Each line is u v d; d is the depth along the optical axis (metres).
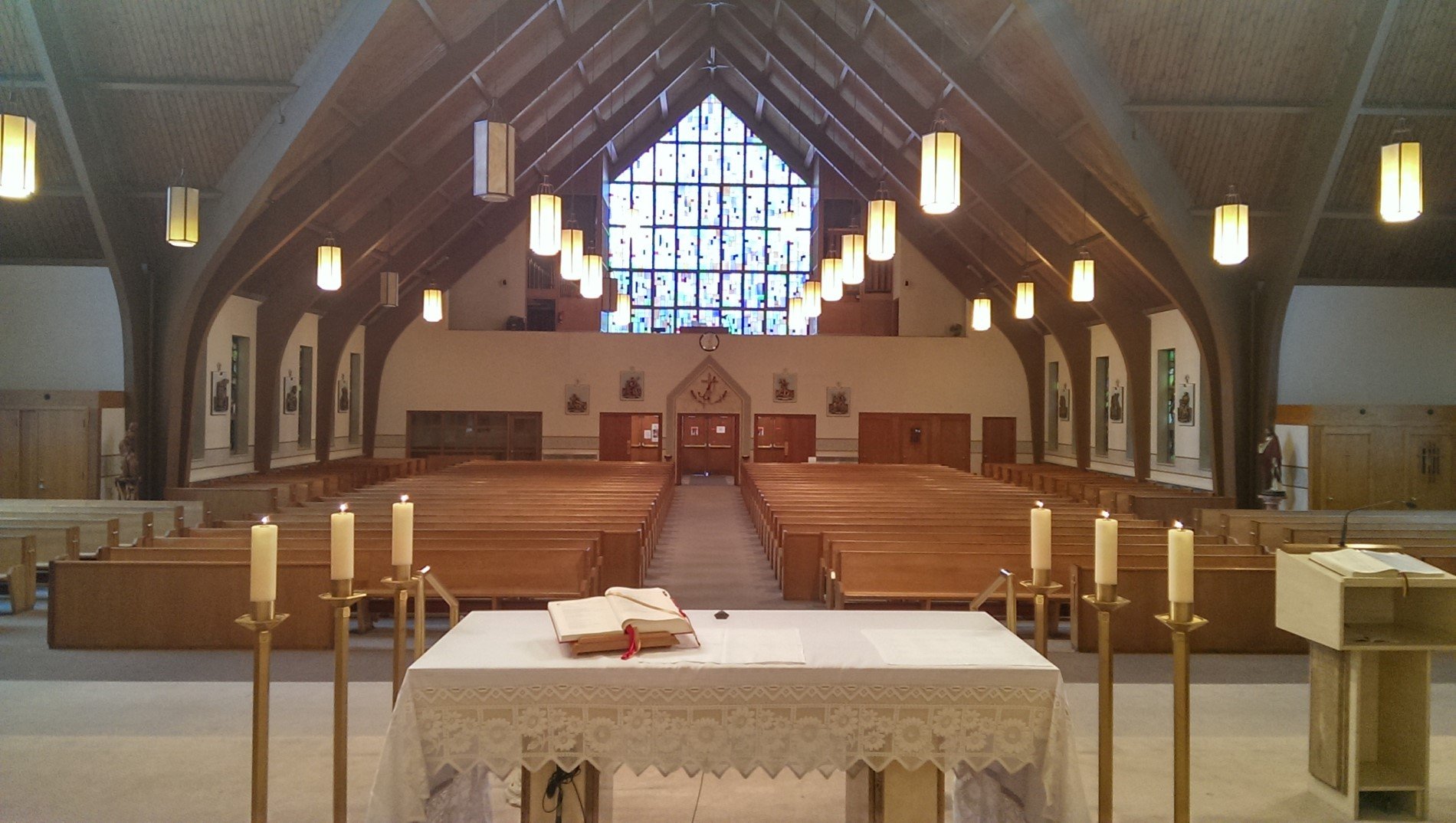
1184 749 3.44
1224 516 10.97
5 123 7.42
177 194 10.41
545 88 14.85
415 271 19.83
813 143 22.23
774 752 3.35
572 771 3.38
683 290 25.08
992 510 11.75
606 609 3.76
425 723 3.31
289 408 18.86
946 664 3.42
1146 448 18.19
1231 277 12.95
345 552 3.55
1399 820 4.25
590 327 24.73
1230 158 11.69
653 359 23.81
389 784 3.25
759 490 14.43
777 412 23.88
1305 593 4.49
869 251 10.57
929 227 22.36
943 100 14.56
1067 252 16.53
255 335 17.33
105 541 9.84
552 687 3.34
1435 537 9.33
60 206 12.96
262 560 3.37
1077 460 21.53
